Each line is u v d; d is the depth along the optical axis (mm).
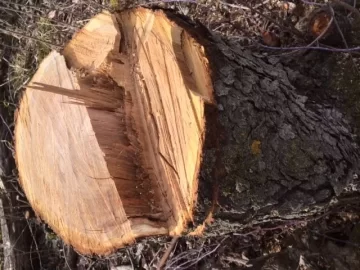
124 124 640
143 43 627
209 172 571
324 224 860
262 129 626
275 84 677
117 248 652
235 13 1020
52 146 678
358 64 825
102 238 654
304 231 864
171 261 988
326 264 794
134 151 631
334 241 847
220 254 966
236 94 612
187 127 578
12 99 1258
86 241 671
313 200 672
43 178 697
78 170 652
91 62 667
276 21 940
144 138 631
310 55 864
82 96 640
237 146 598
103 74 654
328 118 734
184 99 578
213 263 969
